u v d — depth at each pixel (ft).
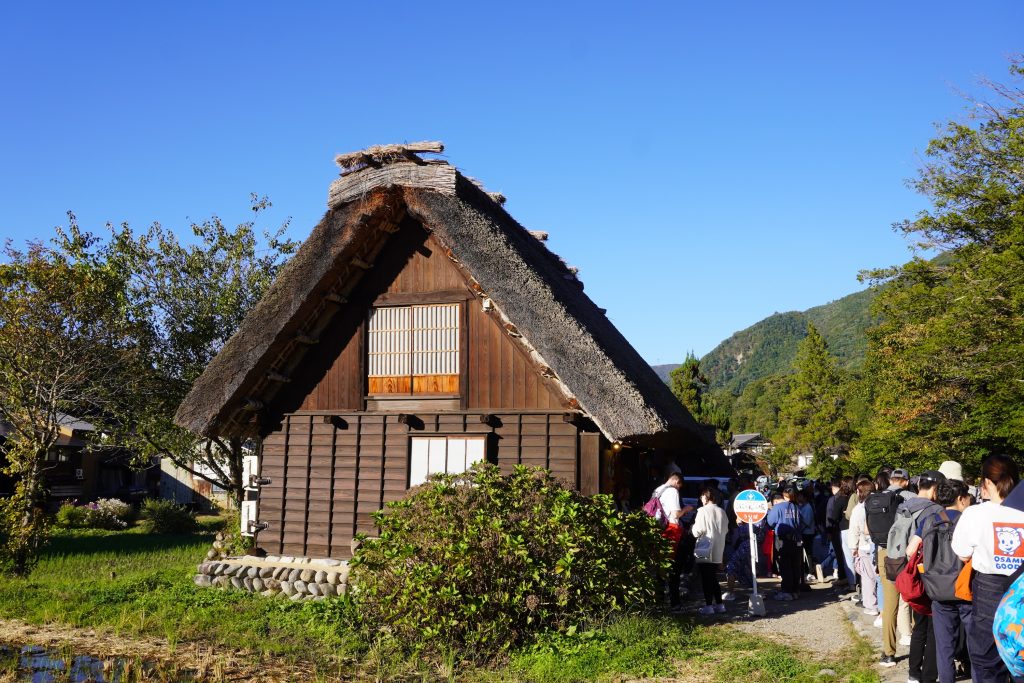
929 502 22.39
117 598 37.96
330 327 44.96
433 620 27.96
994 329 74.33
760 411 307.78
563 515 29.99
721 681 24.26
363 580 30.58
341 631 31.58
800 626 32.48
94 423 70.95
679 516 36.42
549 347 37.27
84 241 70.18
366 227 41.91
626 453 46.75
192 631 31.42
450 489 30.66
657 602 34.50
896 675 23.73
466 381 41.50
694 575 44.34
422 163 42.98
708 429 72.28
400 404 42.86
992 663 17.54
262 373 43.34
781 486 48.73
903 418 86.07
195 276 74.02
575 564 29.63
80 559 54.29
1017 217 74.64
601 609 30.42
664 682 24.49
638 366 55.93
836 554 43.39
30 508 49.21
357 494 42.57
